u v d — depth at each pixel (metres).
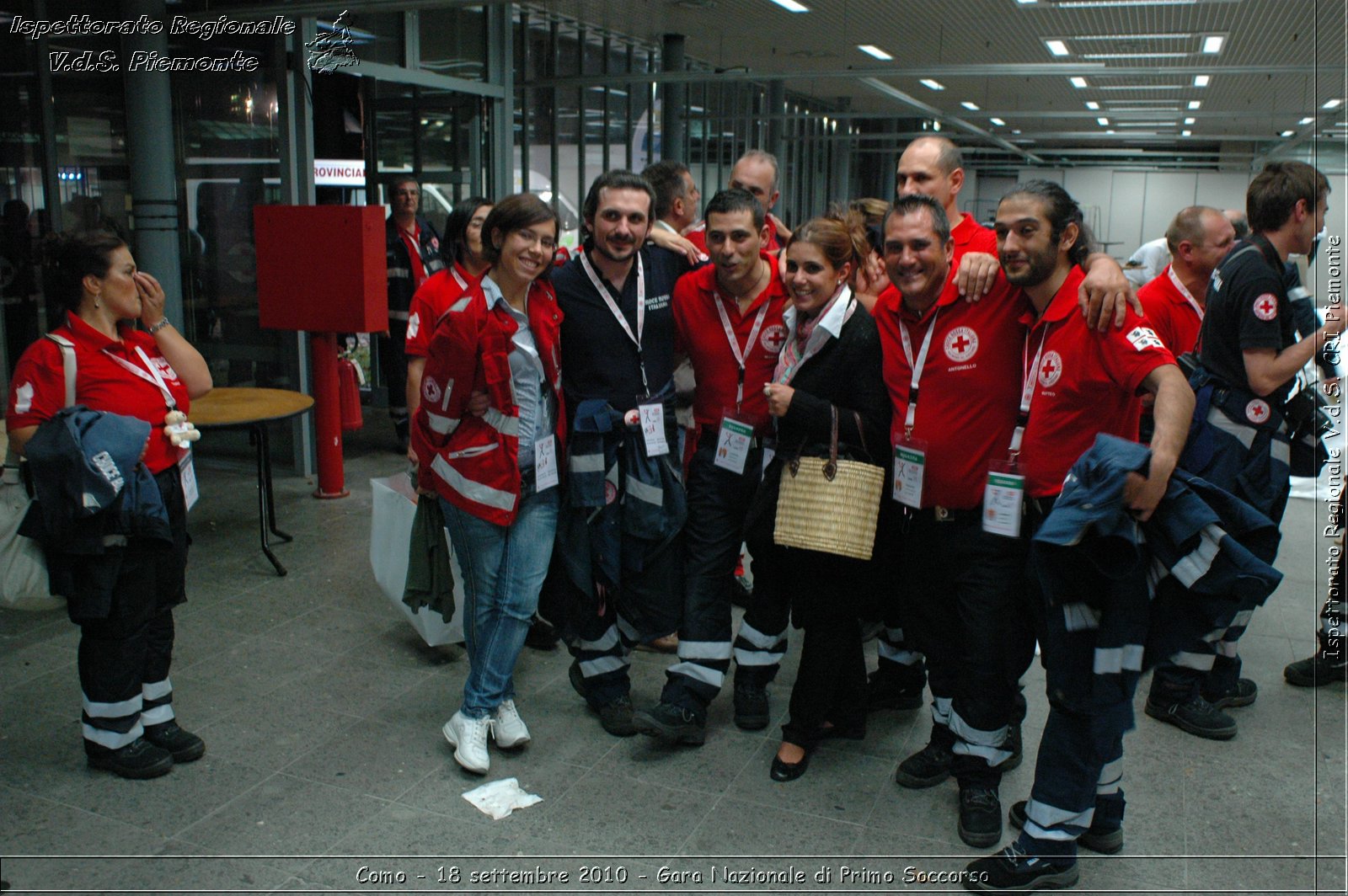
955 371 2.65
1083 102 19.30
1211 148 29.48
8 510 2.70
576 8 11.39
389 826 2.74
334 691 3.55
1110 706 2.38
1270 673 3.86
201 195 6.43
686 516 3.12
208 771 3.01
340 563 4.85
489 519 2.92
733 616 4.38
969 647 2.68
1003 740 2.74
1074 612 2.35
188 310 6.59
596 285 3.05
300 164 6.20
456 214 4.17
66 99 5.95
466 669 3.76
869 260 3.46
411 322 4.20
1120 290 2.30
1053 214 2.40
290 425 6.52
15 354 5.91
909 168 3.55
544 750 3.18
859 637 3.15
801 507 2.84
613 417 3.05
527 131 11.57
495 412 2.88
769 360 3.07
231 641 3.96
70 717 3.32
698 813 2.84
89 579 2.74
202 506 5.76
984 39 12.84
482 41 8.23
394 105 8.55
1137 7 10.44
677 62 13.10
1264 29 11.35
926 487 2.72
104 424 2.69
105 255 2.77
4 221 5.80
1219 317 3.41
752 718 3.33
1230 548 2.18
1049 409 2.48
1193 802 2.94
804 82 18.06
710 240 3.00
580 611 3.23
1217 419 3.43
